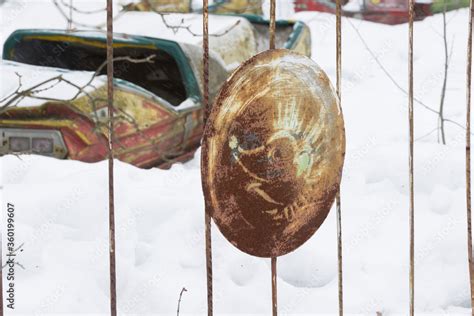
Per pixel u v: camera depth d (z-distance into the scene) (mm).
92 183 4621
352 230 4496
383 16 10938
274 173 2119
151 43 6254
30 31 6621
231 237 2080
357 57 9586
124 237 4227
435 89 8117
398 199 4902
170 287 3781
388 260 4160
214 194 2023
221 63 6500
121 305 3672
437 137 6594
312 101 2158
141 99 5715
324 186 2230
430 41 9969
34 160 5090
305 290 3865
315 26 10766
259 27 7777
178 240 4238
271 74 2080
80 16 10328
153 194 4582
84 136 5414
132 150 5691
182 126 6051
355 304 3777
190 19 6902
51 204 4379
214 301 3709
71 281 3674
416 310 3766
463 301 3951
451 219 4531
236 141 2041
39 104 5383
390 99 7816
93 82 5512
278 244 2178
